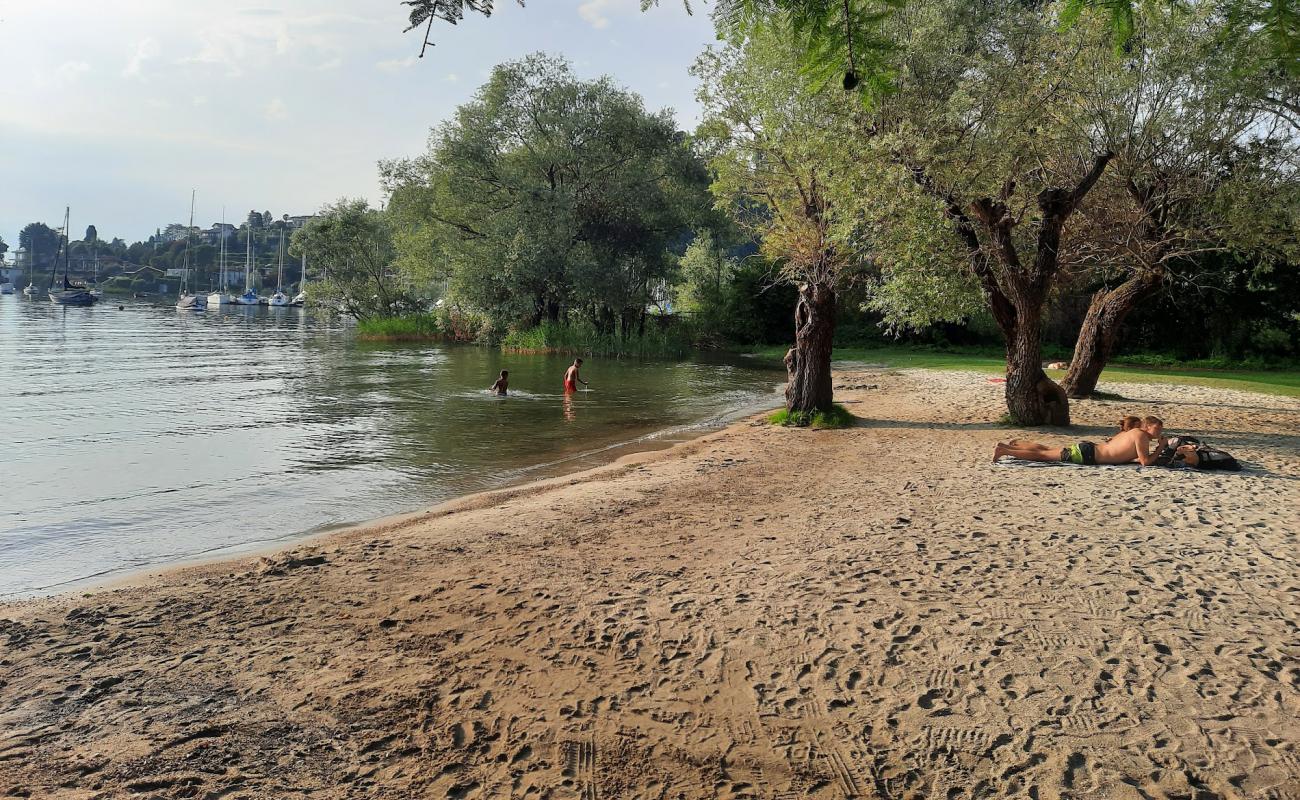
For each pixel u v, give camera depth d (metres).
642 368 39.22
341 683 5.42
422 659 5.81
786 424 18.72
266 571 7.97
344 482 13.25
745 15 3.63
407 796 4.10
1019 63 15.25
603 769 4.36
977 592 6.76
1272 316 37.81
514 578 7.60
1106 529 8.62
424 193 50.56
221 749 4.56
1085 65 15.05
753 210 18.64
